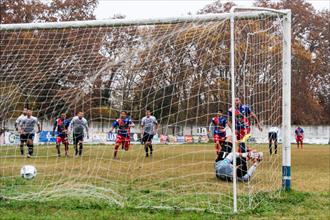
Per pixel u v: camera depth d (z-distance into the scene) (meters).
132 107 9.69
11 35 10.12
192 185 8.47
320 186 8.74
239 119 8.40
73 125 13.62
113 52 9.23
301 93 45.41
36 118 13.67
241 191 7.79
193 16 7.47
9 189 8.06
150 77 8.90
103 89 10.18
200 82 8.43
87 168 11.11
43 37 9.89
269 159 9.52
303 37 49.09
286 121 8.05
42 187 8.24
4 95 11.11
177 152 10.85
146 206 6.57
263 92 8.33
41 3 30.39
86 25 7.86
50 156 13.57
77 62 9.77
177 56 8.44
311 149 27.27
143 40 8.57
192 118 8.55
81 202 6.86
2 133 13.51
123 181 9.11
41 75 10.31
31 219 5.65
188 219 5.75
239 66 8.28
